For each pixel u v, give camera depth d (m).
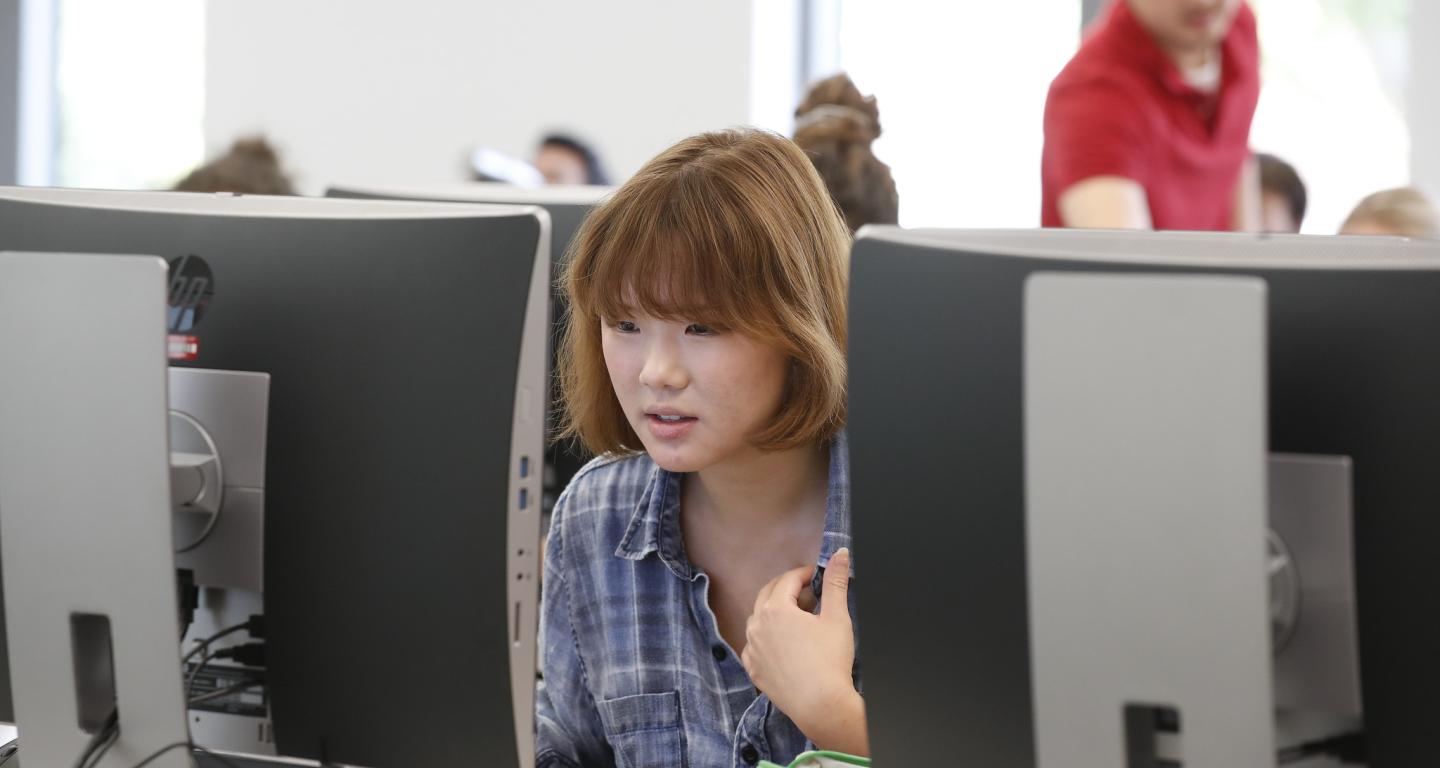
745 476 1.75
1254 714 1.12
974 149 5.67
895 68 5.74
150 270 1.39
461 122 6.29
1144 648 1.15
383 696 1.51
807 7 6.06
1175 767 1.27
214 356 1.54
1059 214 3.97
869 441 1.34
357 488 1.49
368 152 6.42
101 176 6.84
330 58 6.42
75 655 1.51
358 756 1.54
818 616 1.65
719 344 1.55
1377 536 1.22
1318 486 1.23
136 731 1.50
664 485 1.80
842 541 1.73
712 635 1.79
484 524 1.44
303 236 1.53
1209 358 1.10
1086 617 1.16
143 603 1.45
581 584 1.86
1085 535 1.15
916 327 1.31
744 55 5.96
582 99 6.14
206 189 4.26
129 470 1.43
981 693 1.30
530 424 1.46
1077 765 1.19
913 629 1.33
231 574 1.57
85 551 1.46
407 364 1.47
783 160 1.61
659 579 1.82
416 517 1.47
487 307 1.44
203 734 1.64
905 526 1.32
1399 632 1.22
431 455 1.46
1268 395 1.25
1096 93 3.85
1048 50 5.54
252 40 6.52
